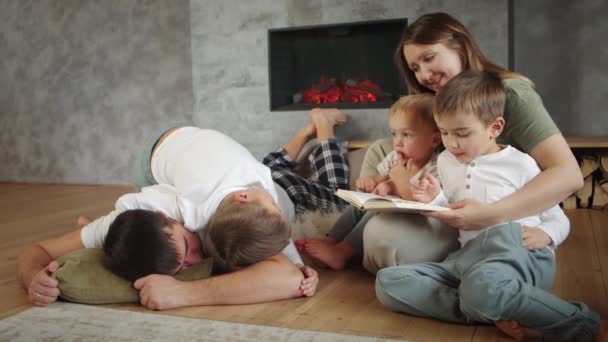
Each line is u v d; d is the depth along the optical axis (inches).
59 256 69.6
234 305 63.6
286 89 161.3
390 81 153.3
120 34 186.5
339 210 96.6
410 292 58.4
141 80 185.6
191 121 181.3
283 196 93.7
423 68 73.7
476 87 59.9
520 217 58.9
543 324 51.1
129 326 57.0
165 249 62.6
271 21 154.8
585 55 148.4
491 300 51.3
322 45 157.8
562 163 60.9
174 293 61.9
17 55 201.2
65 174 198.1
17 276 74.7
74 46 192.7
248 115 159.9
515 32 153.0
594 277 73.7
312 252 76.9
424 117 71.7
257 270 63.8
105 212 134.1
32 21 197.9
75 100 194.5
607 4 145.6
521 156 60.9
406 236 66.0
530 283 55.7
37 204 148.2
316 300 65.3
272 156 120.1
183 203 66.2
